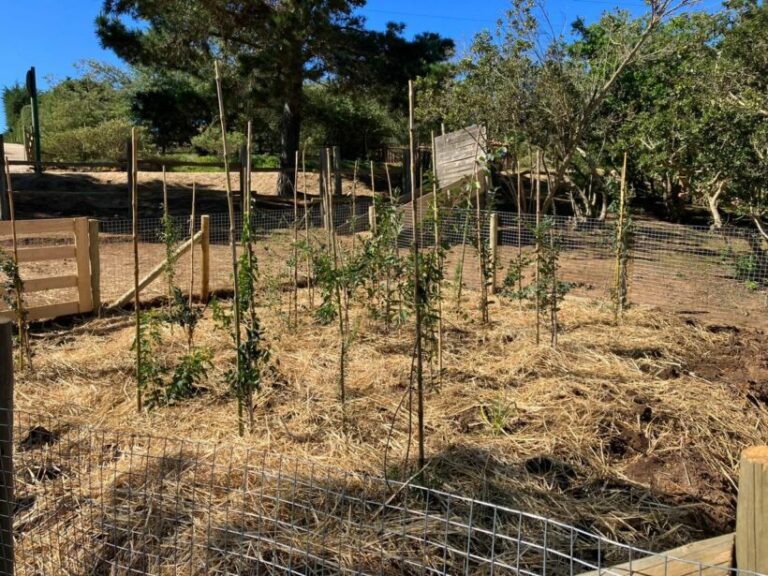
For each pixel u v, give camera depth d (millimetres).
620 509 3146
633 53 11516
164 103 17875
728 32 10023
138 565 2658
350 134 26141
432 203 4750
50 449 3703
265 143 27750
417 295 3195
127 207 16375
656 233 10242
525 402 4328
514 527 2906
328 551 2656
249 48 16938
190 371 4176
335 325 6223
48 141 25484
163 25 15898
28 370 5043
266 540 2561
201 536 2768
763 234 9008
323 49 15867
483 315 6359
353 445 3684
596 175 14062
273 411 4203
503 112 12148
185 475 3270
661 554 1607
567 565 2689
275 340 5703
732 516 3230
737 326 6621
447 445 3699
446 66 16078
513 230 11766
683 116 10812
